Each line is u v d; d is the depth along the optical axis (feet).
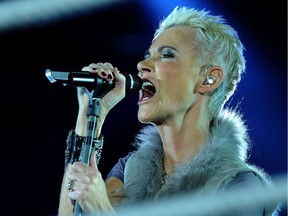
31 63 32.19
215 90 17.79
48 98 32.60
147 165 17.79
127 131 30.91
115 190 18.03
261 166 30.40
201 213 16.24
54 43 31.86
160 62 17.56
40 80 32.40
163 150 18.06
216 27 18.03
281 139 30.71
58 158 32.76
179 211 16.47
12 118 32.53
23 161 32.68
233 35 18.19
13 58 31.99
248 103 31.22
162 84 17.35
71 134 16.81
